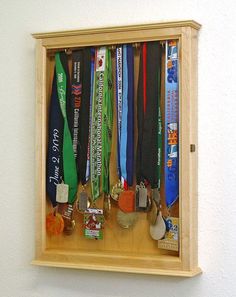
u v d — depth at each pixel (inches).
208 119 61.7
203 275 61.9
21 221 70.8
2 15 71.7
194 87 61.4
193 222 61.3
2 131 71.7
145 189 63.2
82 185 66.4
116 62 64.8
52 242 68.8
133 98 64.1
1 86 71.7
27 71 70.6
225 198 61.0
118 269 63.1
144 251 64.7
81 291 67.6
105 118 64.9
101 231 65.5
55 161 67.4
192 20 60.2
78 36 65.7
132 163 64.1
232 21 60.6
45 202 67.7
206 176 61.8
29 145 70.4
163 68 63.1
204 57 61.8
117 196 64.7
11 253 71.2
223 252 61.1
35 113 68.4
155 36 62.1
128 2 65.3
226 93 60.9
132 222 64.1
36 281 70.0
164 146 62.9
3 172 71.6
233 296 60.7
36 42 67.9
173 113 62.0
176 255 62.9
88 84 65.7
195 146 61.7
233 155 60.6
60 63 67.5
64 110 67.1
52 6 69.2
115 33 63.9
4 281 71.6
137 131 64.1
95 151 65.4
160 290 63.7
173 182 62.2
